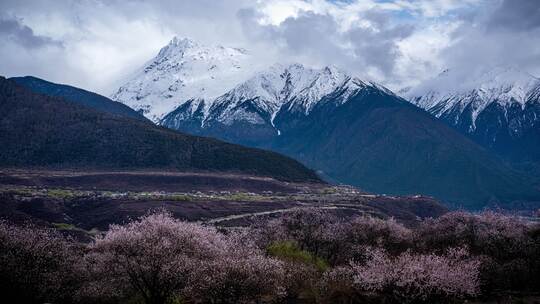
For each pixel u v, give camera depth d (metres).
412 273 32.66
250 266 33.00
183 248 32.91
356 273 36.88
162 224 32.94
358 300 33.72
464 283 32.94
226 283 32.34
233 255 34.62
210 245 34.34
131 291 35.19
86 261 35.03
